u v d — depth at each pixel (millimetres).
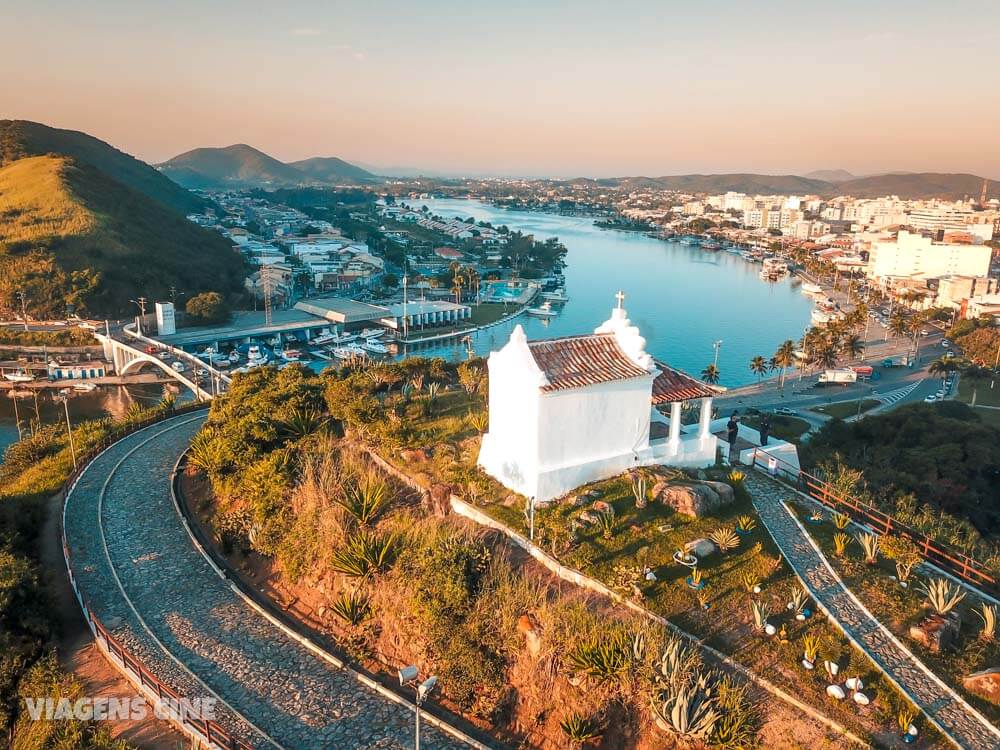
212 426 44406
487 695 22484
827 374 119250
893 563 27250
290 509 32406
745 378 127812
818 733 18859
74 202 165250
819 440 75312
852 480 36812
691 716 19047
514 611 22875
